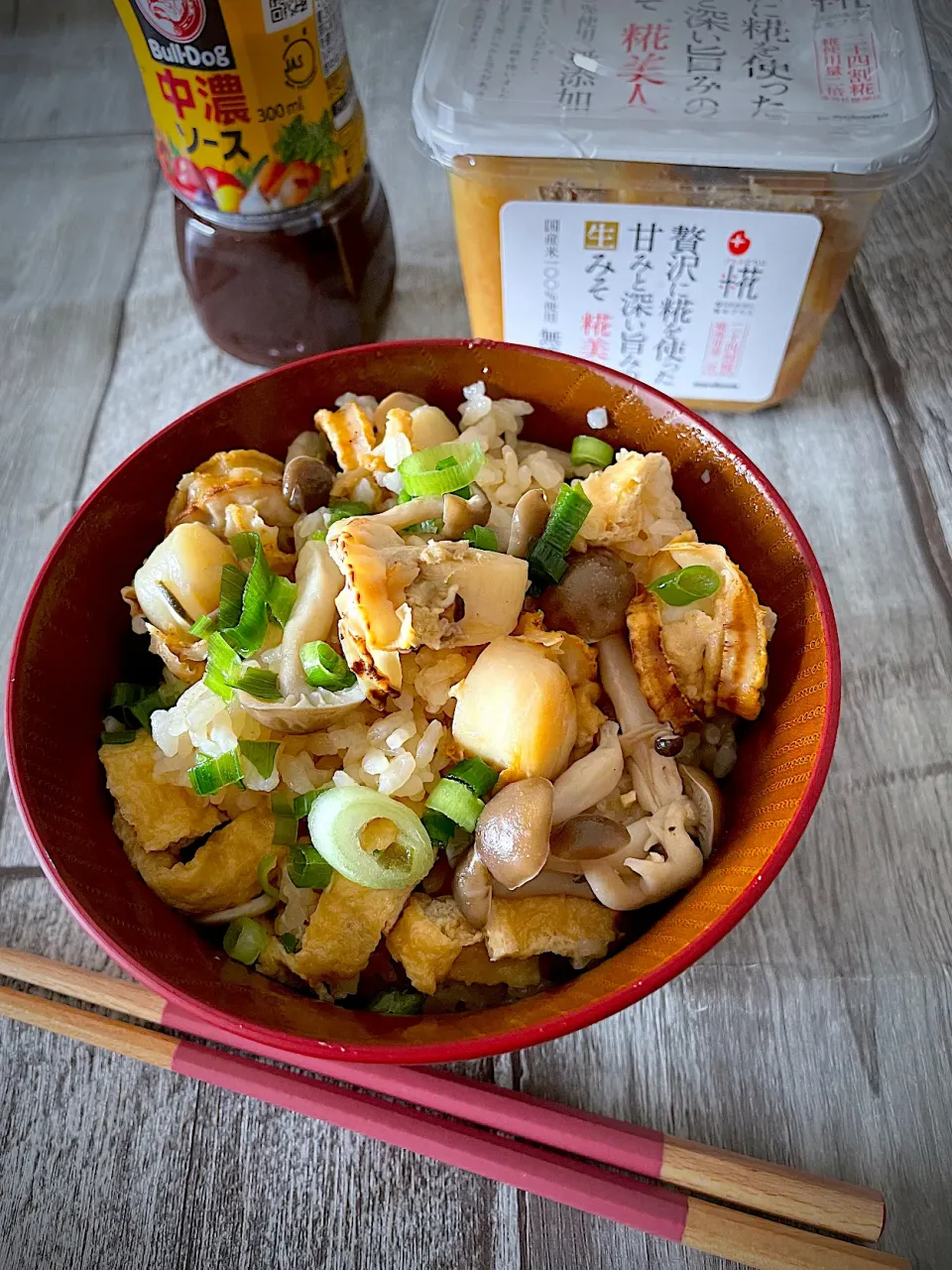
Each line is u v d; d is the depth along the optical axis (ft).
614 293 0.94
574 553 0.76
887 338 1.06
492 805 0.67
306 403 0.83
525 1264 0.71
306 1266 0.71
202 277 1.01
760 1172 0.69
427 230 1.18
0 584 0.98
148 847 0.71
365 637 0.67
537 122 0.84
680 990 0.78
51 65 1.37
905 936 0.79
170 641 0.75
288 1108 0.73
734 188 0.85
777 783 0.68
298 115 0.89
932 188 1.15
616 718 0.75
